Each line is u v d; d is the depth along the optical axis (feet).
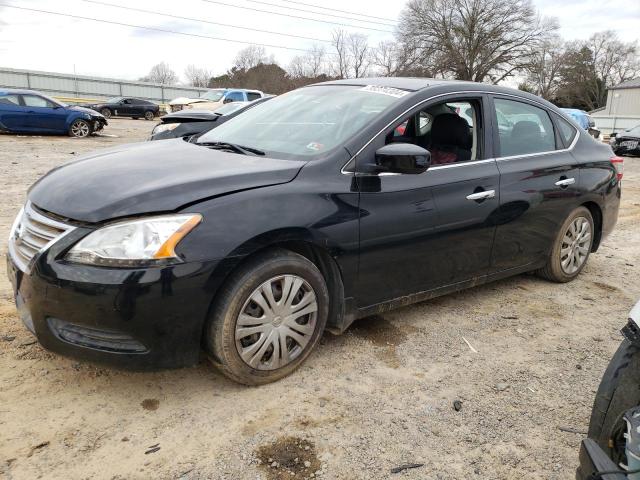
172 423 8.66
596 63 244.63
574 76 230.48
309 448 8.28
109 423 8.57
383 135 10.81
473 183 12.13
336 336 11.82
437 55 180.04
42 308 8.30
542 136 14.43
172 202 8.47
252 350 9.30
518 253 13.74
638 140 61.67
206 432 8.50
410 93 11.75
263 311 9.30
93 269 8.00
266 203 9.08
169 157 10.48
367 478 7.75
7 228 18.71
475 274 12.82
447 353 11.39
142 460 7.84
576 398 10.03
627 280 16.90
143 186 8.79
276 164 9.97
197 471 7.70
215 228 8.52
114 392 9.35
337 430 8.71
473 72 179.83
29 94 55.62
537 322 13.23
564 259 15.42
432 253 11.54
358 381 10.12
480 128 12.81
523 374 10.76
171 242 8.19
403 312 13.33
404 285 11.34
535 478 7.99
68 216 8.42
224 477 7.62
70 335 8.38
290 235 9.23
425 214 11.16
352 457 8.14
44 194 9.26
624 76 243.60
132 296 7.99
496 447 8.57
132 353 8.29
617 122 140.77
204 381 9.84
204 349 9.23
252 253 9.07
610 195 16.14
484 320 13.14
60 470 7.55
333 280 10.38
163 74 244.83
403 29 183.11
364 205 10.23
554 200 14.19
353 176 10.22
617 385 6.35
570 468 8.23
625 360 6.41
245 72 223.10
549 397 10.02
